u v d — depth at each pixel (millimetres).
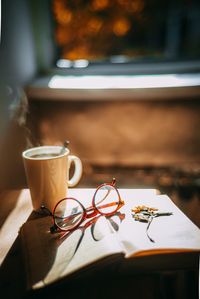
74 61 1312
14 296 361
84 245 398
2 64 856
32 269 377
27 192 641
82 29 1313
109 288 385
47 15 1213
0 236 482
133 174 1289
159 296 406
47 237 443
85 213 474
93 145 1240
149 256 406
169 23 1295
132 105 1158
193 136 1206
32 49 1189
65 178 531
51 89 1090
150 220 459
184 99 1141
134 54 1316
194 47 1272
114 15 1309
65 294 373
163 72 1281
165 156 1249
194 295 428
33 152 567
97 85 1115
